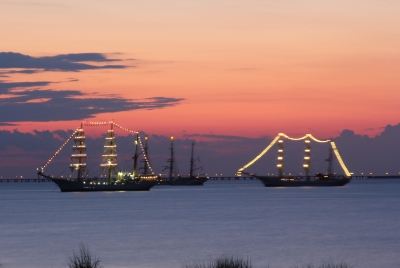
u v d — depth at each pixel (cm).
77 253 14950
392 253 14750
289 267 12950
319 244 16275
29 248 15950
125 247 15925
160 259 14025
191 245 16225
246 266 11344
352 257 14200
